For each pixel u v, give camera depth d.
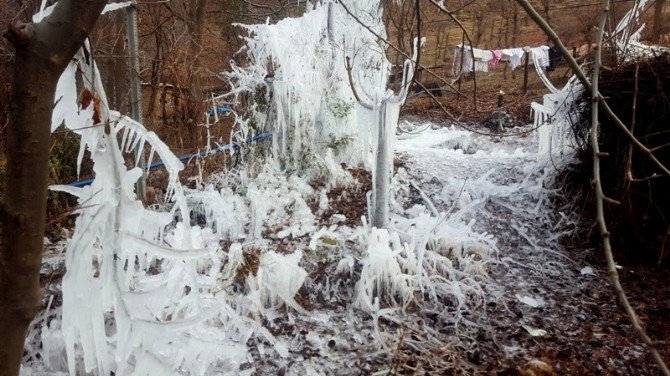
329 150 5.76
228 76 6.12
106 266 1.99
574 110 5.32
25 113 1.14
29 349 2.93
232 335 3.43
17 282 1.21
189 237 2.31
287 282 3.84
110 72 6.39
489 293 4.28
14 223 1.18
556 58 11.33
